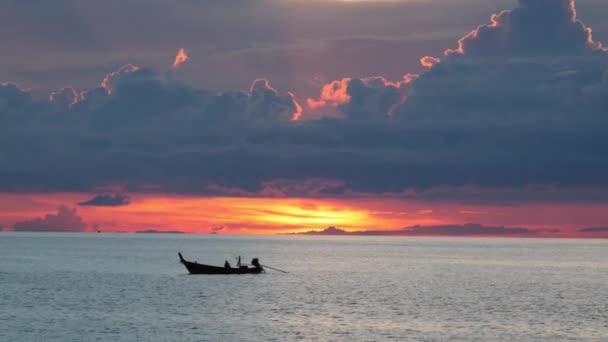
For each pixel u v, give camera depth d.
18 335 74.62
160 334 75.56
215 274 146.12
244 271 144.88
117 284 126.75
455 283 138.62
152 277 142.00
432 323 84.69
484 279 149.88
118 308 94.50
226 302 101.25
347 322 84.69
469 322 85.56
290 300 104.75
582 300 109.19
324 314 90.94
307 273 161.00
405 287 128.38
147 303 99.69
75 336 74.25
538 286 133.12
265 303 100.75
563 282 143.50
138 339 72.94
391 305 100.69
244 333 76.69
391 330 79.62
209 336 74.75
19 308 94.19
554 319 88.25
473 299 109.62
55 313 89.56
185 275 147.62
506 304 103.31
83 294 110.88
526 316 90.75
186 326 80.56
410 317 89.19
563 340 74.75
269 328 79.88
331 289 121.94
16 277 142.88
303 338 74.44
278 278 142.25
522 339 75.19
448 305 101.44
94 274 151.12
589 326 83.12
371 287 127.38
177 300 103.19
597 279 152.12
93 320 84.19
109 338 73.31
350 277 150.62
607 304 103.94
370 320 86.38
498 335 77.31
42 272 157.25
